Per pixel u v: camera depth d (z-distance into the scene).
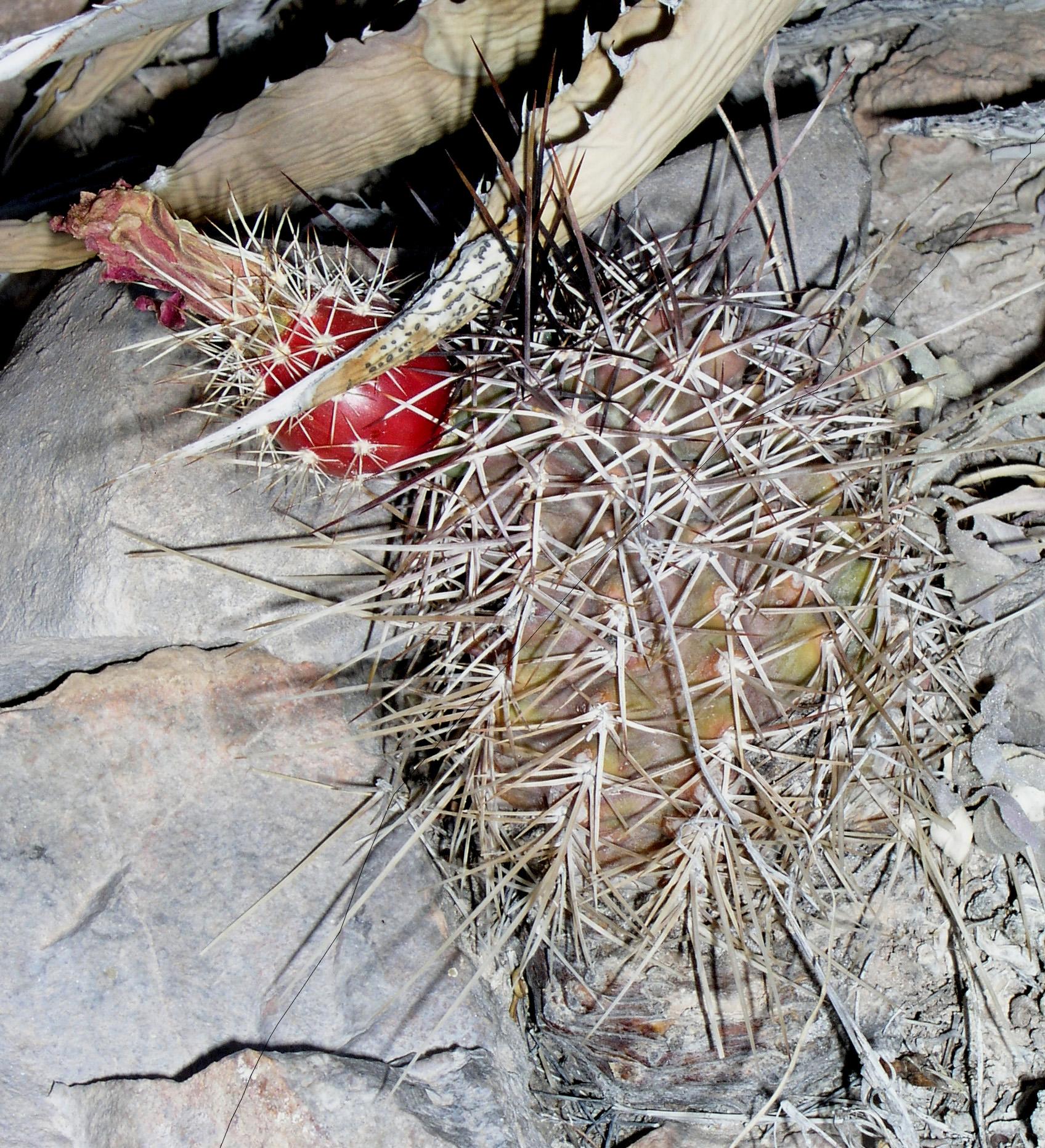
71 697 0.46
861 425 0.44
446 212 0.53
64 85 0.50
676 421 0.42
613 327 0.43
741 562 0.42
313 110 0.47
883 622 0.43
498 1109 0.45
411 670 0.44
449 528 0.42
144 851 0.45
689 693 0.41
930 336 0.44
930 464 0.46
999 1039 0.45
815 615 0.42
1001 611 0.46
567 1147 0.46
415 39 0.47
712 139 0.51
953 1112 0.44
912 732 0.44
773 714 0.42
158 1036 0.45
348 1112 0.44
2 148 0.56
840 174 0.49
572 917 0.44
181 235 0.41
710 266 0.44
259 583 0.45
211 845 0.46
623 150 0.42
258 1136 0.44
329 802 0.46
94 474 0.46
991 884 0.45
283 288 0.42
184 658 0.46
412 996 0.45
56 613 0.46
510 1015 0.46
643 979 0.44
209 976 0.45
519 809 0.43
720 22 0.41
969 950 0.45
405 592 0.45
